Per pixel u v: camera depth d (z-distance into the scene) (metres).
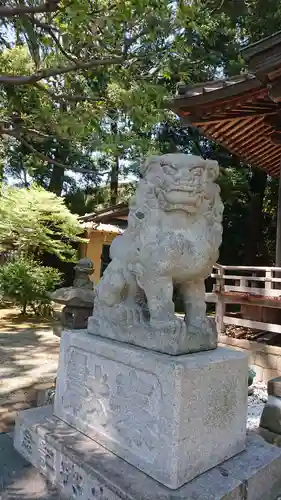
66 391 2.38
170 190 1.89
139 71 4.07
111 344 2.11
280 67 3.63
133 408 1.93
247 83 4.20
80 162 9.51
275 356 4.58
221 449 1.95
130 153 4.08
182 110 4.99
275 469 2.04
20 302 8.70
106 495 1.72
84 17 2.82
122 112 3.85
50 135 3.94
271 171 7.75
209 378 1.86
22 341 6.32
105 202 16.39
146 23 3.47
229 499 1.70
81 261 3.94
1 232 9.34
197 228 1.98
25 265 8.84
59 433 2.19
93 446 2.06
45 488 2.02
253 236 13.88
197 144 13.87
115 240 2.33
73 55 3.90
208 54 10.20
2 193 9.46
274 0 12.23
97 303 2.41
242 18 12.70
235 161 13.90
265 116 4.88
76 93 4.16
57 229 10.66
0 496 1.93
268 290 4.98
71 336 2.39
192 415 1.77
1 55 4.55
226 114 4.97
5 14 2.78
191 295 2.12
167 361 1.80
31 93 3.84
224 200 12.34
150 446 1.81
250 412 3.61
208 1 3.94
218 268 5.51
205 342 2.05
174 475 1.69
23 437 2.38
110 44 3.78
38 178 16.12
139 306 2.18
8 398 3.70
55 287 9.95
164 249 1.89
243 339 5.07
